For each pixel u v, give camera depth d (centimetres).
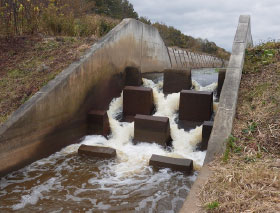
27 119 623
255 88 741
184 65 2233
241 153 521
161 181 585
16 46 992
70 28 1188
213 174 445
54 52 938
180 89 1014
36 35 1096
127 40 1078
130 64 1121
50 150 700
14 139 595
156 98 959
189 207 366
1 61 896
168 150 751
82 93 807
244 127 603
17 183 566
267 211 327
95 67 865
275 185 381
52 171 621
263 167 443
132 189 552
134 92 913
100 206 494
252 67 850
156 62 1448
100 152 695
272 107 640
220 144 547
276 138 545
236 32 966
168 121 780
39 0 1212
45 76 777
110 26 1393
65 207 490
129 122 898
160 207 493
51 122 695
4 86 762
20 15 1096
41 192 537
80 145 761
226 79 736
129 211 480
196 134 762
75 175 606
